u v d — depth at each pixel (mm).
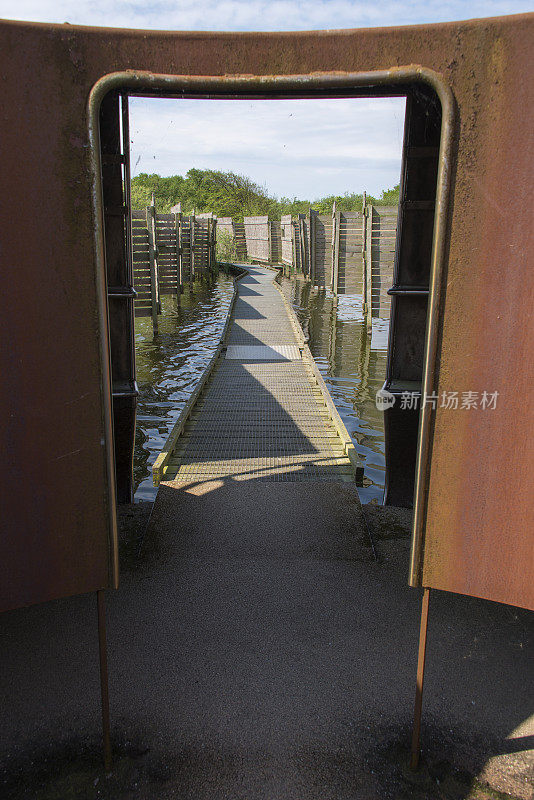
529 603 2180
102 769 2299
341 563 3822
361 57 1960
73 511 2203
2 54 1842
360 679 2793
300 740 2443
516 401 2039
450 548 2234
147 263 13547
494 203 1936
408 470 4645
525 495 2100
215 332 14414
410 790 2236
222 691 2699
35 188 1943
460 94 1904
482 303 2012
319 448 5961
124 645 3004
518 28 1805
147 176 49094
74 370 2104
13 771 2287
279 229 32219
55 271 2016
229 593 3475
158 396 9031
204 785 2238
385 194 40000
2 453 2076
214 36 1972
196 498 4727
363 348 12664
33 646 2992
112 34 1930
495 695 2707
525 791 2236
